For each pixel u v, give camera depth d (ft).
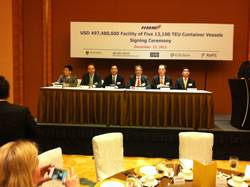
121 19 27.99
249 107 18.61
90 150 19.30
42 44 27.78
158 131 18.97
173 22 27.73
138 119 19.30
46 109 19.61
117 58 26.66
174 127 19.20
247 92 18.51
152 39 26.05
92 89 19.48
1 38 24.91
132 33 26.16
